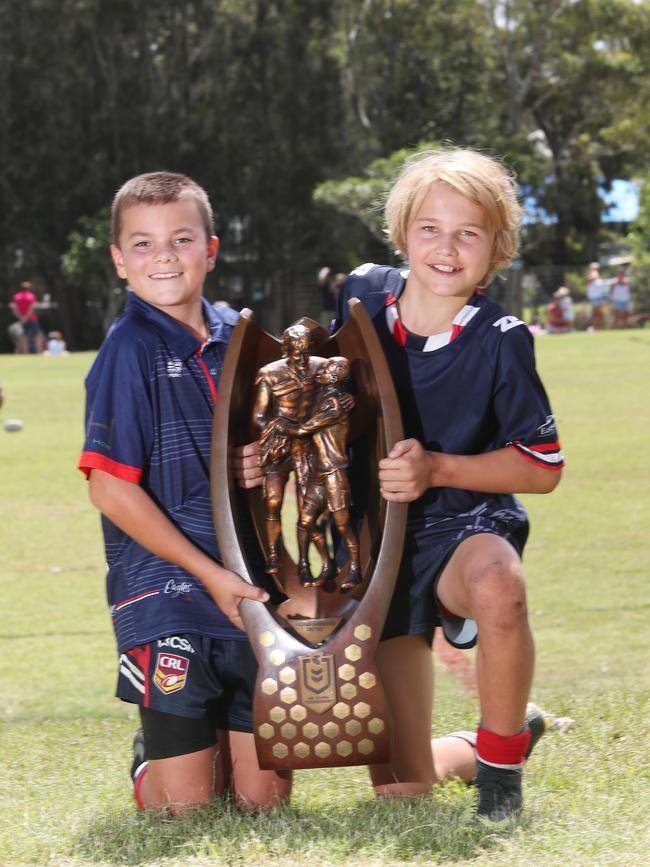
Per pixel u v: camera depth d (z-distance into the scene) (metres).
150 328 3.14
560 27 41.66
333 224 38.66
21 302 32.22
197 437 3.13
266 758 2.77
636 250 34.56
